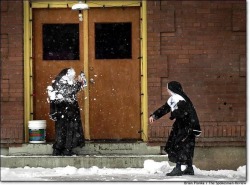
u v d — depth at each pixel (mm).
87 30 13719
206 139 13016
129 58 13719
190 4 13164
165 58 13117
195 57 13164
